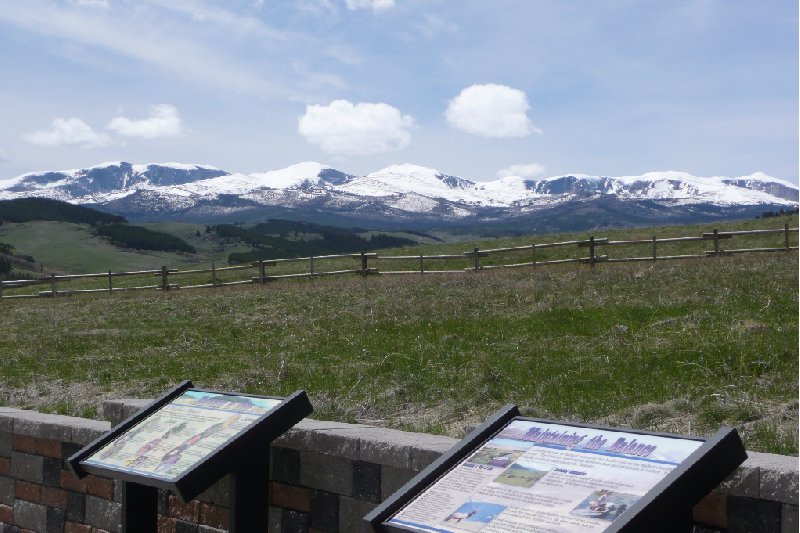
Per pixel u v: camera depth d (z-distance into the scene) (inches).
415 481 163.5
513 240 2074.3
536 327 557.6
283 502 232.5
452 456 167.9
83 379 538.3
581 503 141.8
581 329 535.2
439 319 638.5
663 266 955.3
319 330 648.4
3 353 692.7
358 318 689.0
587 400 354.9
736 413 318.0
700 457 140.9
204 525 246.7
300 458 228.4
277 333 661.9
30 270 7416.3
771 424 298.7
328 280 1256.8
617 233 1910.7
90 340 722.8
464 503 153.5
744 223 1784.0
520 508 146.3
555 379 394.6
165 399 248.4
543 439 164.6
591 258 1152.8
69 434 278.5
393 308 729.0
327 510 222.7
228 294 1101.1
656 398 351.3
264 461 222.5
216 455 204.8
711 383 367.2
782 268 802.2
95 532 274.5
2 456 303.4
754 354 404.8
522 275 983.0
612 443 155.2
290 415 218.2
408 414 373.1
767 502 152.0
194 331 716.7
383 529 156.9
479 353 475.8
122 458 222.4
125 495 236.5
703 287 689.6
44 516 289.6
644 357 423.8
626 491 140.8
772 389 349.4
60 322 914.7
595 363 420.8
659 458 146.0
